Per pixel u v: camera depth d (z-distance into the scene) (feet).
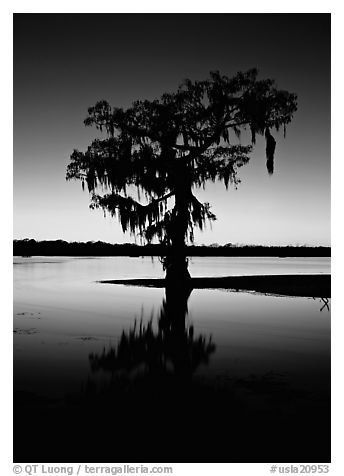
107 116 87.56
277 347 39.93
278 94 82.79
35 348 39.50
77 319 56.13
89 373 31.32
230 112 86.07
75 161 89.15
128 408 24.39
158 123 86.48
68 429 21.54
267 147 82.43
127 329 49.34
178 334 46.19
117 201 85.25
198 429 21.61
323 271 151.53
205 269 168.25
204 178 87.10
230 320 55.01
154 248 86.74
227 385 28.53
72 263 247.50
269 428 21.57
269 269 168.04
